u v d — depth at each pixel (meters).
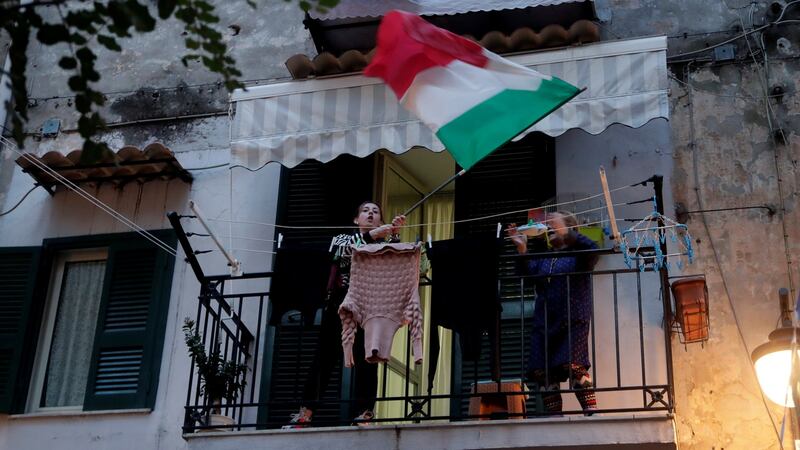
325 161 7.86
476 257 7.24
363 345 7.42
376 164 8.85
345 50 8.83
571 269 7.42
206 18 4.74
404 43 6.99
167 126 9.39
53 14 10.04
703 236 7.92
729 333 7.57
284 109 8.08
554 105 6.70
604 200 8.16
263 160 7.97
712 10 8.77
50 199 9.24
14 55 4.46
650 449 6.60
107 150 4.64
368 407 7.33
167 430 8.07
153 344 8.43
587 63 7.65
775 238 7.83
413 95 6.91
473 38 8.46
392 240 7.45
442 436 6.82
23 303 8.86
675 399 7.38
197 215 7.67
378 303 7.12
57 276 9.07
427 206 9.16
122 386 8.38
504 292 8.12
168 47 9.77
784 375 6.48
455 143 6.71
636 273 7.84
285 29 9.64
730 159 8.15
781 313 6.81
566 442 6.64
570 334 6.99
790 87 8.35
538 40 8.05
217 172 9.05
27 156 8.87
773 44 8.54
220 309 7.75
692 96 8.44
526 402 7.75
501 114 6.72
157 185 9.08
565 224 7.71
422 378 8.56
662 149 8.27
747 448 7.21
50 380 8.70
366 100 7.95
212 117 9.33
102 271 9.05
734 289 7.71
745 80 8.44
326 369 7.37
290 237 8.64
